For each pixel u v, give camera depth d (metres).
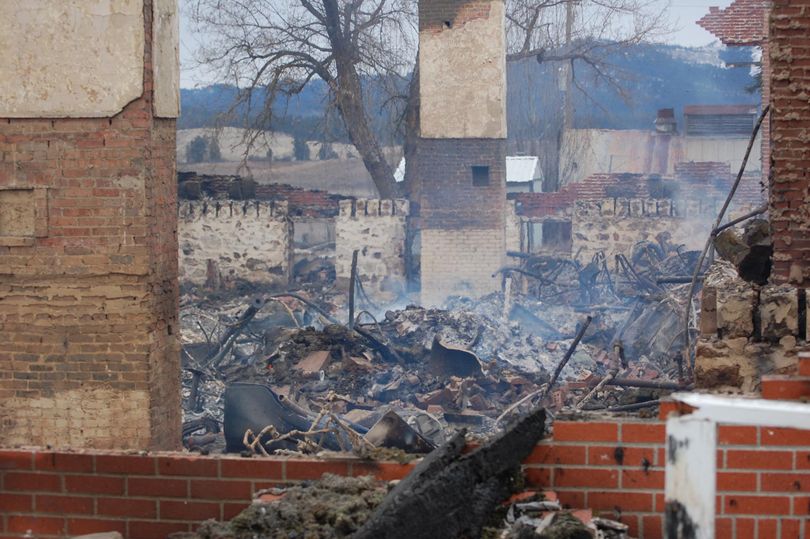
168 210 10.97
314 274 36.34
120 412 10.42
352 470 5.62
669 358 17.89
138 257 10.37
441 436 11.80
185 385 17.77
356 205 33.97
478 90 27.61
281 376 17.25
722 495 5.29
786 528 5.24
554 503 5.21
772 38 8.58
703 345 7.57
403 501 4.86
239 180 36.03
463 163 27.81
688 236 35.56
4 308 10.55
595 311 26.06
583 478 5.38
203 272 35.06
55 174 10.45
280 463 5.64
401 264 33.84
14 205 10.59
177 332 11.18
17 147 10.49
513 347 20.19
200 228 35.06
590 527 5.01
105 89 10.35
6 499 5.87
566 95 54.62
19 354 10.55
